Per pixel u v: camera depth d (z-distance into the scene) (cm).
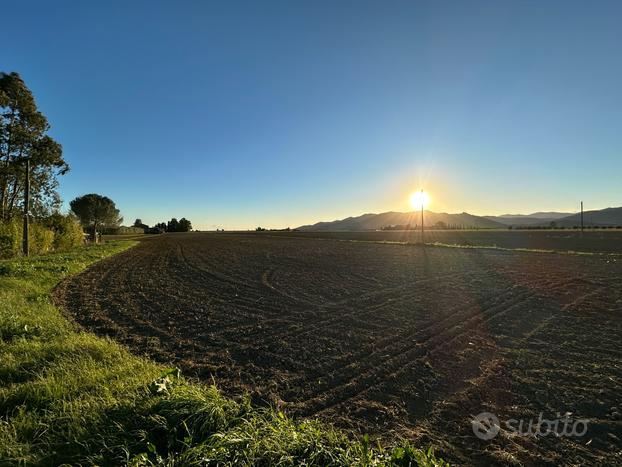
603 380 439
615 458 293
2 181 2734
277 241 4700
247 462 264
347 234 7225
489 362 504
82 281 1276
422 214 4366
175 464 259
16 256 2038
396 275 1381
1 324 611
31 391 371
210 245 3847
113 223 8656
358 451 283
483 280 1227
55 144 2992
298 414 368
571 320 721
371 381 447
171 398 345
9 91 2698
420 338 617
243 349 574
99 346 529
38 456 271
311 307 869
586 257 2075
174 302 936
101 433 300
